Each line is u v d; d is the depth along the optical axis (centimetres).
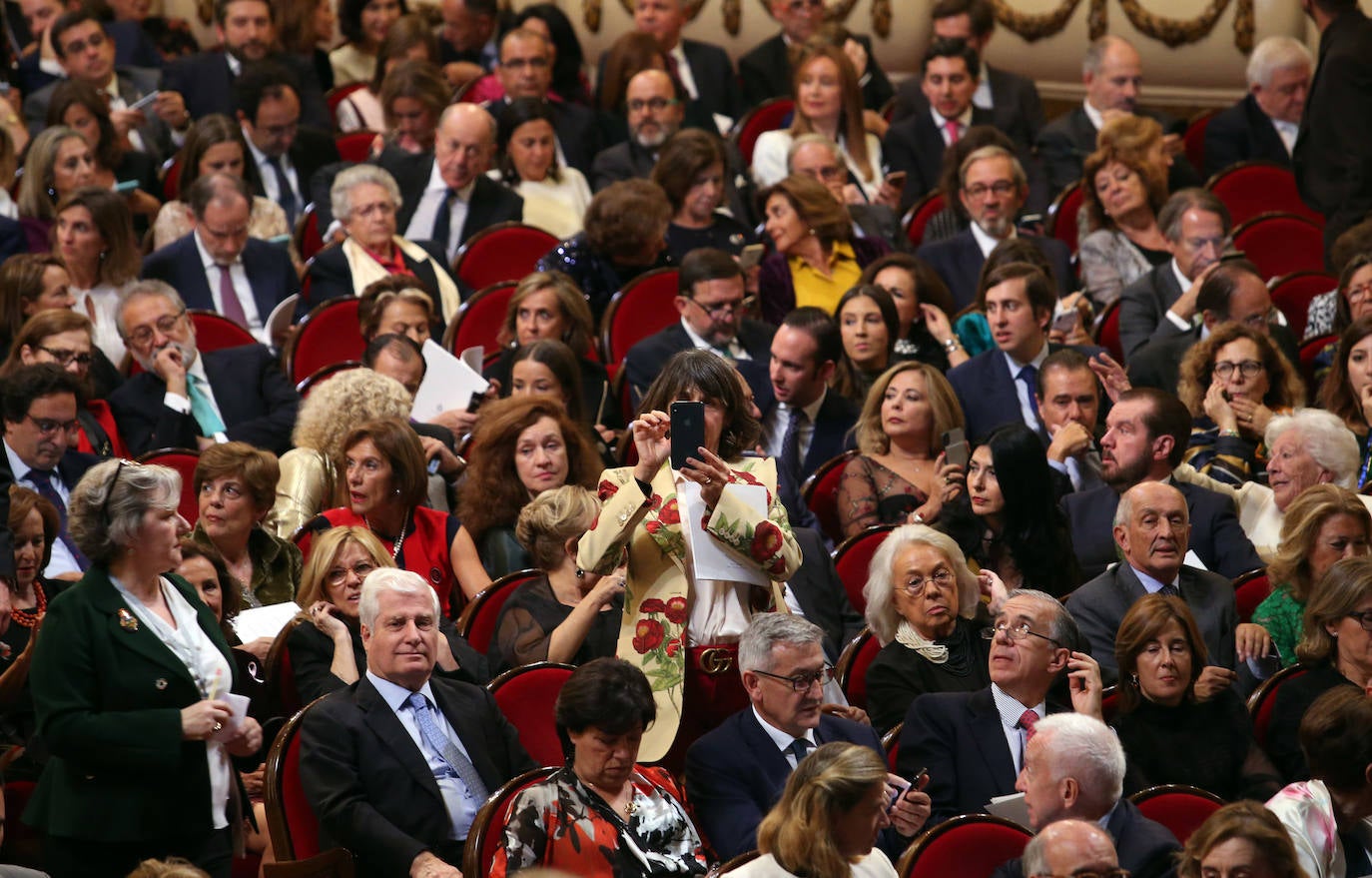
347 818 1226
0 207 2442
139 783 1168
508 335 2077
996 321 1961
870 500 1756
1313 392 2077
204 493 1560
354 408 1752
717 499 1263
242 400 2008
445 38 3212
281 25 3100
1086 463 1817
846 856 1062
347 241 2295
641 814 1182
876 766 1058
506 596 1505
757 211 2589
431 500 1781
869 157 2822
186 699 1180
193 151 2558
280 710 1406
